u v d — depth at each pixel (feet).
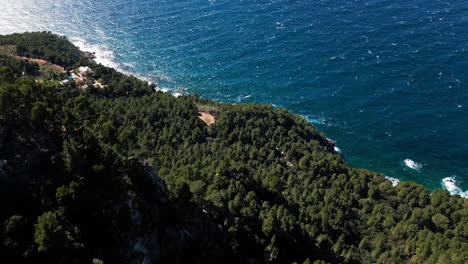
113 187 263.90
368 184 552.00
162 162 448.24
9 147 249.14
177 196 316.40
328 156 606.14
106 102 622.95
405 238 434.30
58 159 260.62
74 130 295.89
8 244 201.26
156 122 599.57
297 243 387.96
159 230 295.48
